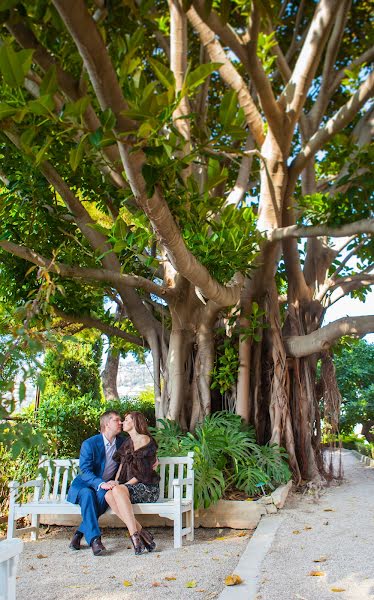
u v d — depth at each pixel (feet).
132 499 18.22
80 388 45.29
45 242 25.82
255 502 21.30
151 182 12.23
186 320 29.32
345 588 12.47
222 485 21.57
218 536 19.90
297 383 31.73
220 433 26.05
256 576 13.48
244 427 28.91
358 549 15.71
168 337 31.04
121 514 17.17
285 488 25.09
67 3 8.96
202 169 32.37
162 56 34.19
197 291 25.11
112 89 10.87
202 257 22.80
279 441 29.37
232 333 30.71
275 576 13.46
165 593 12.90
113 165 17.01
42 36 12.60
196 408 29.19
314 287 34.53
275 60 32.78
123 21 11.78
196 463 21.72
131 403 35.65
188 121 27.35
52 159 23.41
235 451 25.52
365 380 75.82
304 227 26.13
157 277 31.96
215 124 37.29
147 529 21.07
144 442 18.88
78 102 10.28
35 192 23.38
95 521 17.31
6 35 13.57
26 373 8.04
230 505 21.13
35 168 21.76
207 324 29.55
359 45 37.27
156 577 14.21
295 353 31.17
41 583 13.96
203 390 29.35
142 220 19.90
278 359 30.66
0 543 7.14
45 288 9.65
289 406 31.40
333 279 34.35
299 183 43.19
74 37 9.73
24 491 21.98
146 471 18.63
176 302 28.66
